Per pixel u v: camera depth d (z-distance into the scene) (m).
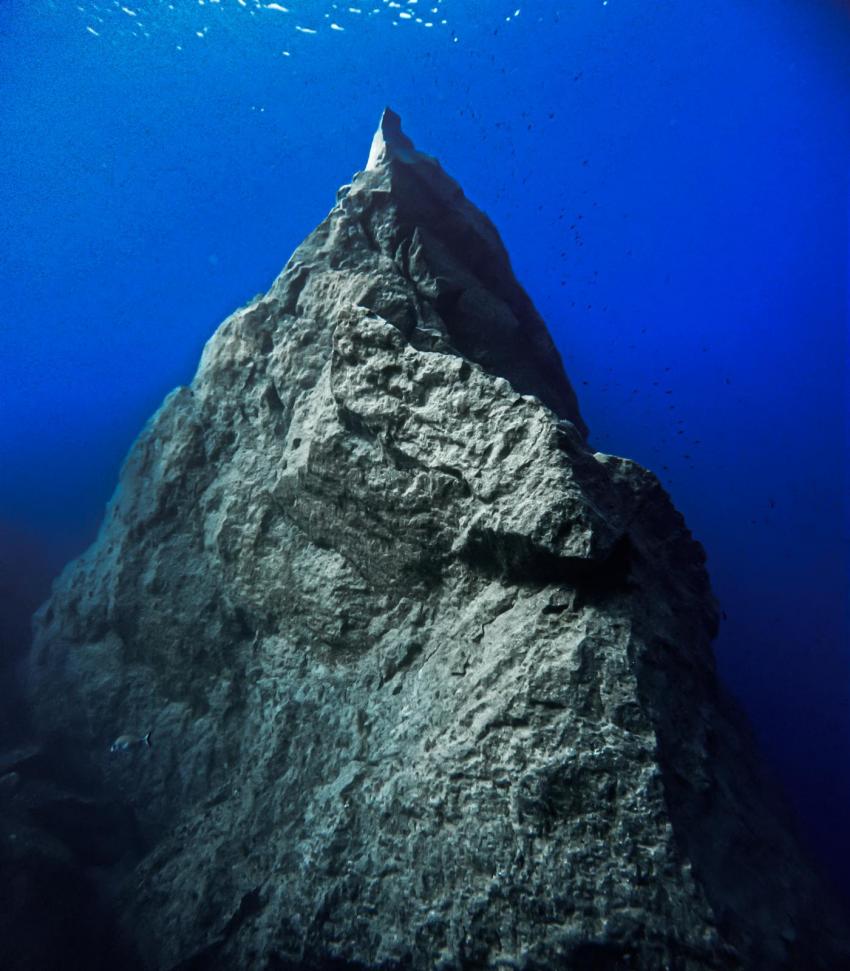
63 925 5.82
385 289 6.64
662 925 3.21
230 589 7.02
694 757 4.09
